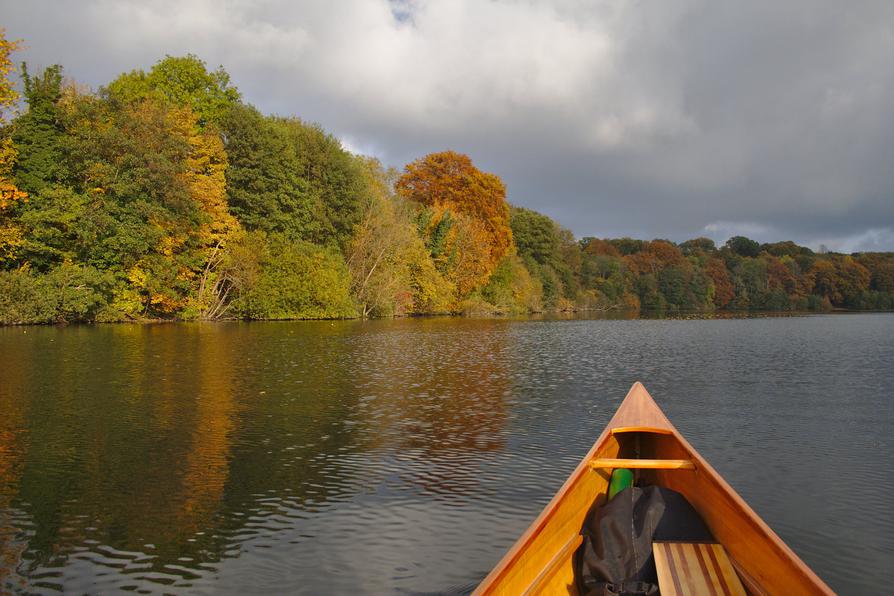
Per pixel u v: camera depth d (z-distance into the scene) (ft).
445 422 39.06
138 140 114.52
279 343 88.17
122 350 73.15
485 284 234.17
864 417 41.78
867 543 21.09
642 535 16.53
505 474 28.22
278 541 20.84
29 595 17.19
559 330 141.69
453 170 241.55
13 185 104.01
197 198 129.70
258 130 145.89
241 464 29.71
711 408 44.93
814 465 30.25
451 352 82.48
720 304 406.00
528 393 50.16
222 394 47.44
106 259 114.01
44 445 32.76
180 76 152.56
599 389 52.60
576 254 353.31
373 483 26.94
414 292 193.36
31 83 112.06
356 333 112.06
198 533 21.52
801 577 12.67
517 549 13.97
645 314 294.25
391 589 17.63
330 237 165.68
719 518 16.93
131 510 23.68
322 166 162.91
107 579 18.16
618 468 20.86
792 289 402.52
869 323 193.98
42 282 105.19
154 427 36.91
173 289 128.06
